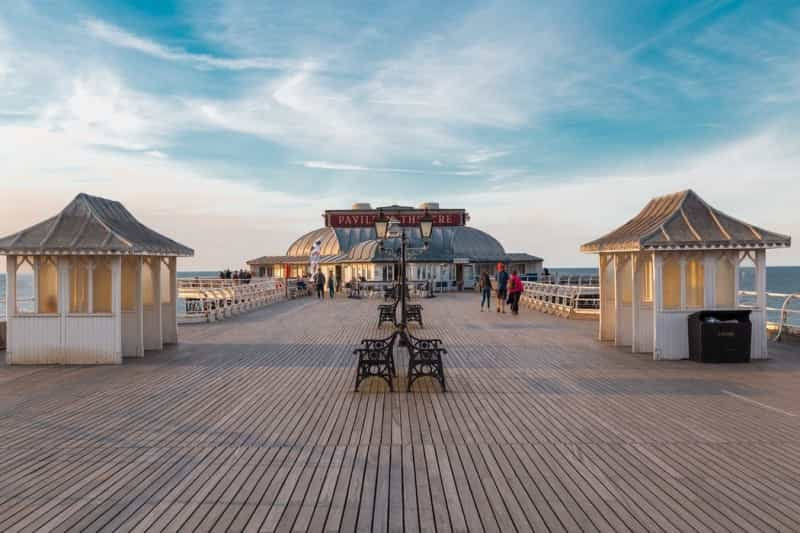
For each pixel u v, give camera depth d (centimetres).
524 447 634
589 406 813
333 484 529
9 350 1167
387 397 870
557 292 2362
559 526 448
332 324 1939
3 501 495
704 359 1148
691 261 1239
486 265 4856
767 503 489
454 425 718
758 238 1155
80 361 1167
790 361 1162
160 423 732
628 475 551
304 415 766
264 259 5328
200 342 1495
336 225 5019
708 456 605
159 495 506
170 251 1315
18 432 695
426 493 509
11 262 1175
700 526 448
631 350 1322
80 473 559
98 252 1141
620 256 1406
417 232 4881
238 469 568
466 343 1452
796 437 670
